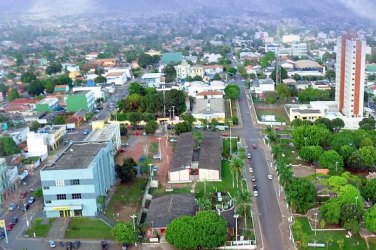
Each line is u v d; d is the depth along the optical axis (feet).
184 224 483.92
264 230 531.50
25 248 516.73
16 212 613.11
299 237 487.20
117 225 507.71
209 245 475.31
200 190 650.84
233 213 551.59
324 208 527.40
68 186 582.35
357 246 486.38
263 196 622.13
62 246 517.14
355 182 604.08
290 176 598.34
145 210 598.75
